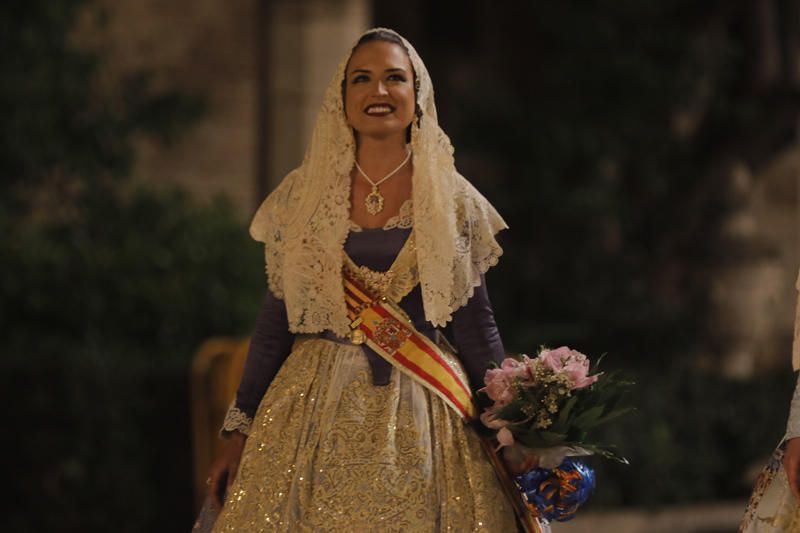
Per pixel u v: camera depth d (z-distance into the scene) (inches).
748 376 1096.2
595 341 1214.9
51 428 818.8
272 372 438.6
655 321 1216.2
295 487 403.2
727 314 1253.7
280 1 1076.5
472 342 425.4
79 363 824.3
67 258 911.7
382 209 424.5
